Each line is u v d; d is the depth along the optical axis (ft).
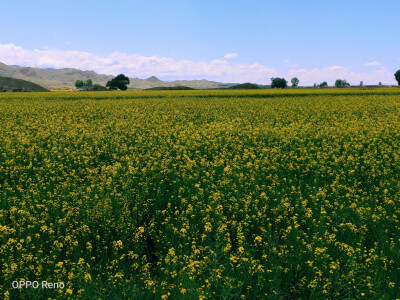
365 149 50.01
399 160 42.83
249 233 25.27
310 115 96.58
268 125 75.31
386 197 29.37
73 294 17.87
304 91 210.59
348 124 76.43
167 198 31.86
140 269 20.39
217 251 21.65
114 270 20.26
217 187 33.55
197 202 29.76
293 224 24.70
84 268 19.44
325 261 19.49
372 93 187.83
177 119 90.63
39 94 199.82
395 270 19.35
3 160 45.85
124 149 51.98
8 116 94.22
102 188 31.81
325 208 28.66
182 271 18.78
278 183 34.45
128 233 23.97
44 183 37.17
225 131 67.21
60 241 23.47
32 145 54.13
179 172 39.14
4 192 31.73
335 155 48.73
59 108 116.06
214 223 25.50
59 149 53.31
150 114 99.76
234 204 28.45
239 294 18.20
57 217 26.02
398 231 23.58
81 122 85.71
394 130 64.39
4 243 21.88
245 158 46.01
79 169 41.78
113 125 79.51
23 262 19.77
